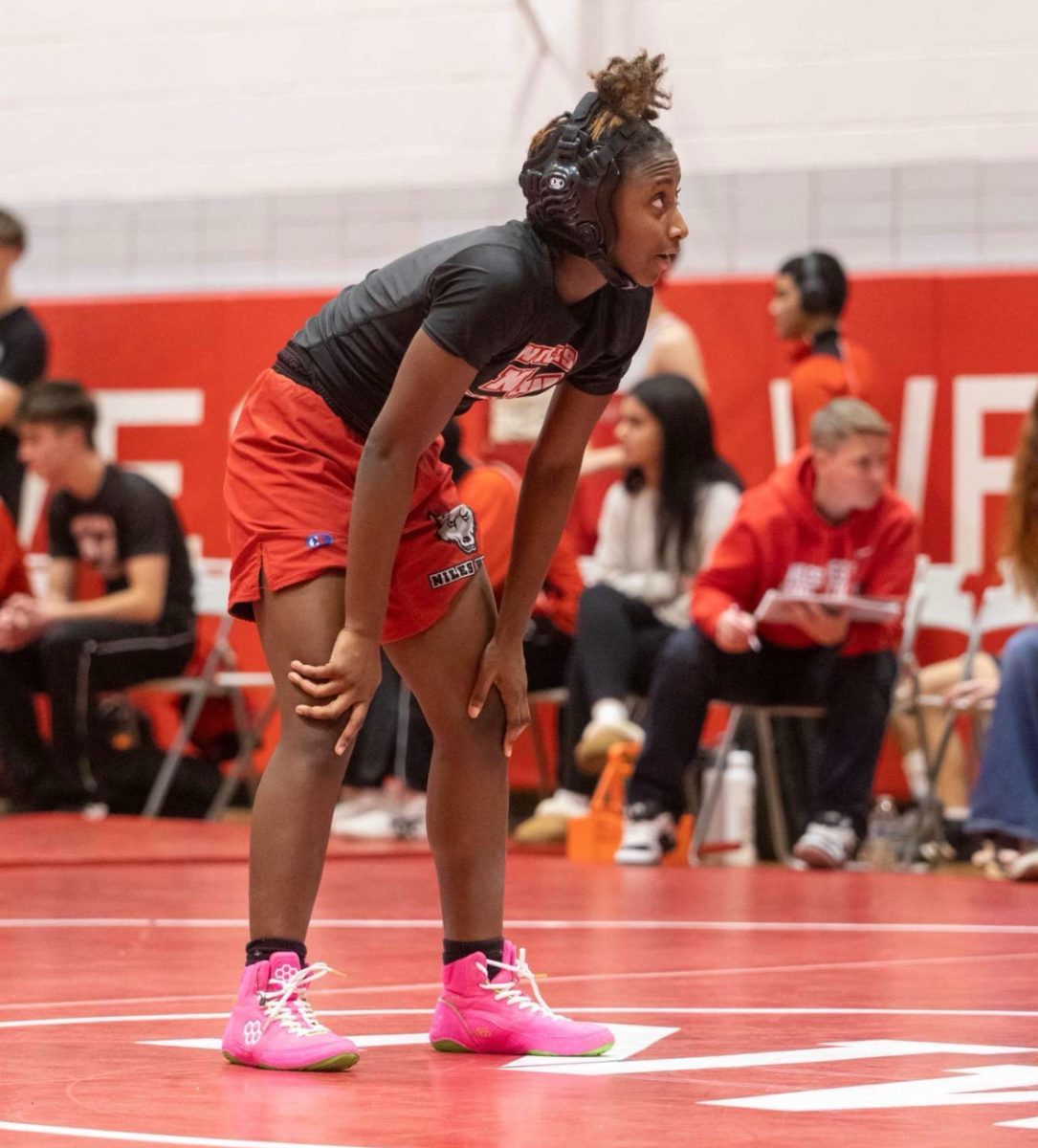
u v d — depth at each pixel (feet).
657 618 53.11
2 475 65.46
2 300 66.39
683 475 53.52
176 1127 14.07
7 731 60.75
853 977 25.07
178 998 22.61
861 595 49.24
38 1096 15.56
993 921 33.63
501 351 18.37
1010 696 44.62
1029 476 46.06
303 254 75.87
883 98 69.62
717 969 25.90
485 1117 14.67
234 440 19.74
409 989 23.72
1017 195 67.87
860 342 66.39
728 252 70.33
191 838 50.96
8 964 25.91
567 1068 17.52
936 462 65.62
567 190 17.88
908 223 68.74
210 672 60.85
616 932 31.17
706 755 56.39
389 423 18.08
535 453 20.04
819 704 48.52
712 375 67.15
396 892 38.91
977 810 44.73
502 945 19.19
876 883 42.42
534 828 52.19
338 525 18.95
